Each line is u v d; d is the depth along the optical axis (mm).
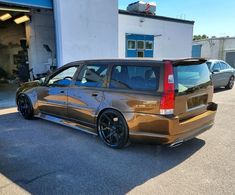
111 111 4012
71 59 9375
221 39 25984
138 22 13828
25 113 5891
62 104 4969
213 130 5012
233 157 3732
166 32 15641
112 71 4113
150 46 14828
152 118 3523
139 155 3830
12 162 3582
